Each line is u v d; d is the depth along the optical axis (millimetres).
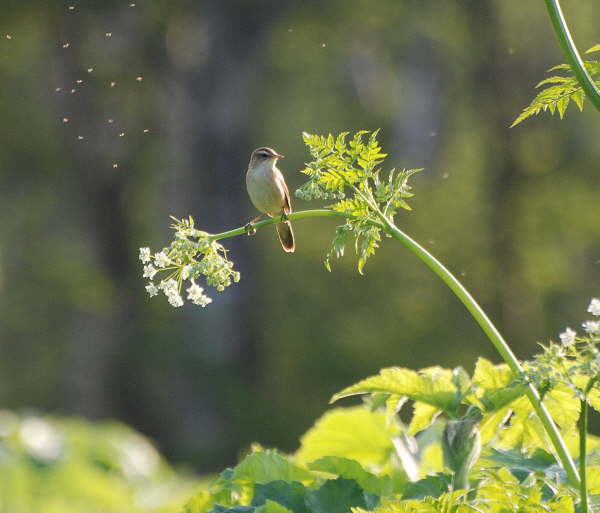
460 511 2523
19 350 25312
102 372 24391
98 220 25125
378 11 22969
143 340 24312
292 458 3814
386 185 3033
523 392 2787
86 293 24812
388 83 28578
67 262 25312
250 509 2859
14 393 24734
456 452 2932
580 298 24766
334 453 3766
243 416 23328
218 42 23938
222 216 25000
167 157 24953
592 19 23641
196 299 2871
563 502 2504
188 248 2898
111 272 25391
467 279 24797
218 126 24609
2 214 25391
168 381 24031
